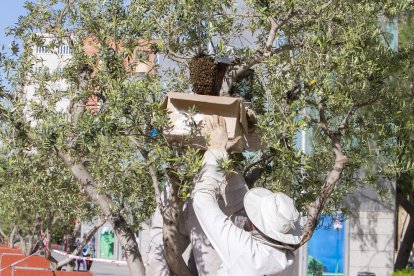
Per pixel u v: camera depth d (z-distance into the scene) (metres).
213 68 6.10
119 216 7.83
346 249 22.53
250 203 5.42
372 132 8.30
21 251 22.78
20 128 7.54
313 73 7.23
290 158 6.61
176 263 5.88
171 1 7.61
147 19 7.54
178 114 5.84
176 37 7.62
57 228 21.62
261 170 7.35
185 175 5.55
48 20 8.73
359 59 7.46
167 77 8.00
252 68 7.77
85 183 7.84
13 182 9.38
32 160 8.59
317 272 22.48
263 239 5.32
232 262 5.21
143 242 21.42
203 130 5.73
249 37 8.59
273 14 7.25
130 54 7.18
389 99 8.17
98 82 7.51
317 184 7.95
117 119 6.42
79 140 6.80
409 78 8.62
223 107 5.74
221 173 5.54
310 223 6.69
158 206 6.10
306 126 7.36
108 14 7.94
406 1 8.12
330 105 7.46
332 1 7.59
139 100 6.34
